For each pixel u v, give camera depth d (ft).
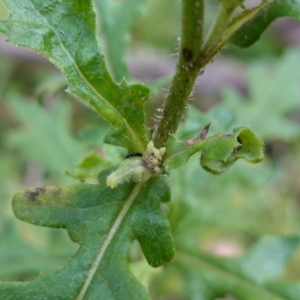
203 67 0.86
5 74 2.09
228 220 1.35
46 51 0.79
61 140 1.50
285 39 2.24
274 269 1.16
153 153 0.82
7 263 1.21
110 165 0.93
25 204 0.82
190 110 1.11
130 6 1.15
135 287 0.79
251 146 0.77
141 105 0.81
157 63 2.11
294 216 1.77
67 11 0.79
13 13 0.78
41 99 1.17
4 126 2.01
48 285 0.79
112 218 0.82
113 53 1.14
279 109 1.57
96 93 0.80
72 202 0.82
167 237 0.81
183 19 0.85
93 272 0.79
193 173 1.24
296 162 1.93
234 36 0.88
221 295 1.15
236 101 1.59
